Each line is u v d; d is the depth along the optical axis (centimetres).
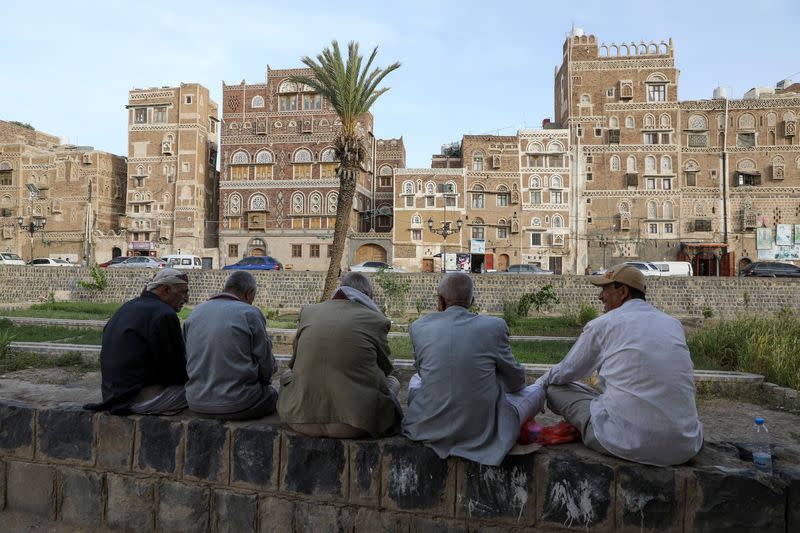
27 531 453
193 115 5466
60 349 1041
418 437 392
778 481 351
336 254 2541
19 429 482
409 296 3059
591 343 392
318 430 409
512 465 379
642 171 5225
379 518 399
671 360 355
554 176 5166
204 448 438
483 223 5150
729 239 5131
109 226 5809
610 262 5166
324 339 398
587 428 385
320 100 5084
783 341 988
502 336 396
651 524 360
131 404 451
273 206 5097
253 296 491
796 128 5103
